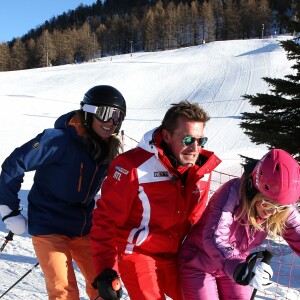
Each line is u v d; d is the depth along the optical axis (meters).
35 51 97.31
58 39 99.56
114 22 119.69
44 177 3.06
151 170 2.51
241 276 2.18
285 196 2.24
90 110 2.88
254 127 9.80
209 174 2.72
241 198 2.50
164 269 2.71
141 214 2.59
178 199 2.55
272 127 9.70
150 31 108.06
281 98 9.65
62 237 3.08
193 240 2.71
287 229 2.58
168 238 2.62
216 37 111.75
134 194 2.52
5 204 3.06
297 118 9.69
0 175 3.02
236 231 2.56
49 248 3.00
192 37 109.00
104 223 2.54
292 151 9.16
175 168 2.56
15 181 2.98
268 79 9.93
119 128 3.02
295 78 9.82
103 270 2.43
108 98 2.88
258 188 2.33
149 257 2.65
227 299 2.64
